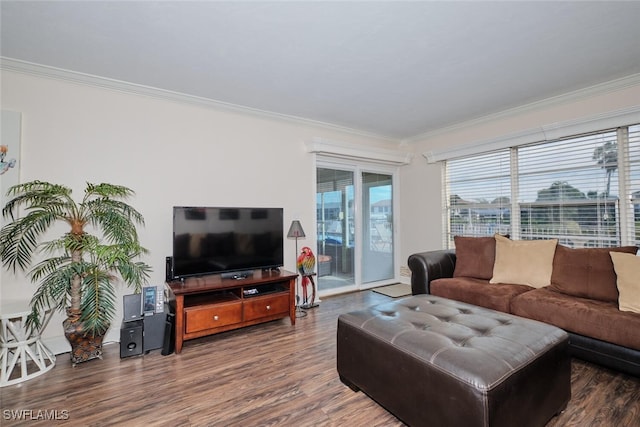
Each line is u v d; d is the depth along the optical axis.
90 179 2.56
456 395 1.27
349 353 1.87
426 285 3.07
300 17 1.78
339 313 3.38
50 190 2.14
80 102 2.53
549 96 3.03
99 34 1.94
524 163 3.42
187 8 1.69
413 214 4.67
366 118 3.67
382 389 1.63
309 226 3.81
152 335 2.41
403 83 2.71
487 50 2.16
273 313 2.89
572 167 3.05
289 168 3.67
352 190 4.40
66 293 2.27
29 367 2.16
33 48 2.10
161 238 2.86
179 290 2.43
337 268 4.21
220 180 3.19
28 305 2.12
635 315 1.91
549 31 1.94
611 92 2.74
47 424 1.57
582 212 2.98
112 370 2.12
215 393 1.85
